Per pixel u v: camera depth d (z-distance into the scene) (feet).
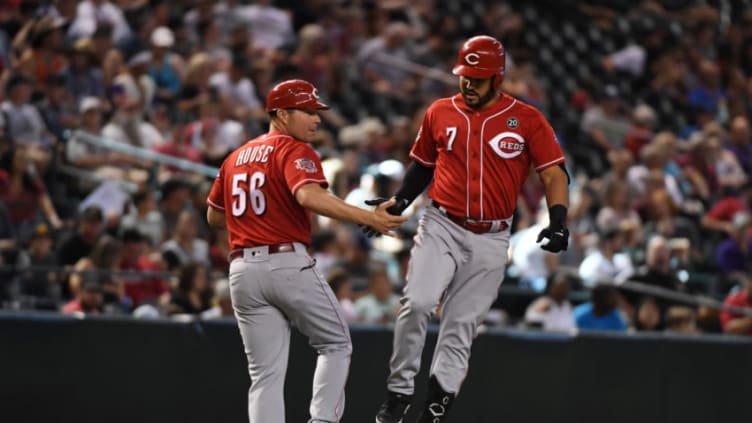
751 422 105.29
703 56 225.56
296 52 180.24
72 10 156.25
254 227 72.84
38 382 92.53
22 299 106.73
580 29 237.04
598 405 102.47
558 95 209.77
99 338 93.56
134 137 137.59
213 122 141.49
